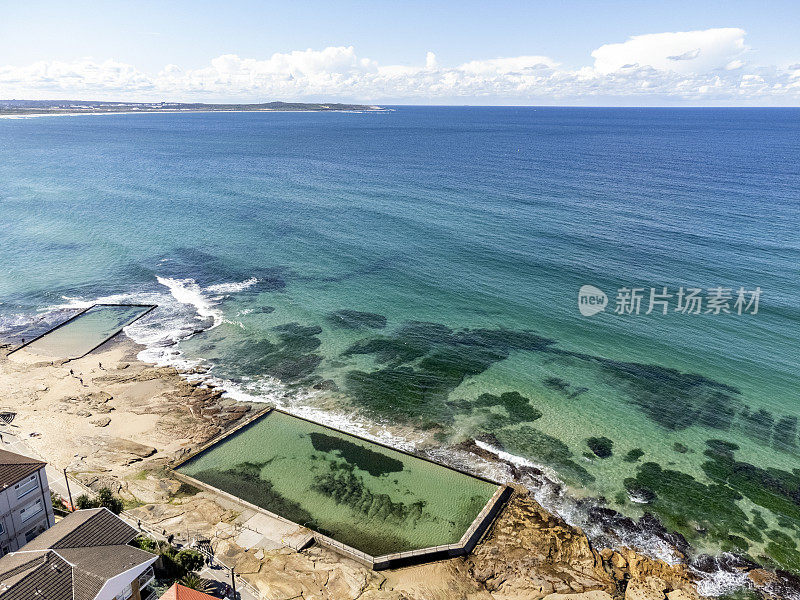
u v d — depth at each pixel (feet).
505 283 241.96
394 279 250.37
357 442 148.36
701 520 122.01
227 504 125.08
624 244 281.74
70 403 161.58
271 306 227.20
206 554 108.58
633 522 121.80
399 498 128.77
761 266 247.91
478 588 104.63
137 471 134.82
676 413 157.38
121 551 91.61
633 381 171.94
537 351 189.98
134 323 213.25
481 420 156.56
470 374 178.09
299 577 104.37
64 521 97.66
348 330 206.90
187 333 205.67
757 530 119.24
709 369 175.94
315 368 183.01
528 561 110.32
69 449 141.28
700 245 276.62
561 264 259.19
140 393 168.04
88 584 82.43
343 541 116.26
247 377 178.19
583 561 110.11
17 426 149.89
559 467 138.51
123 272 264.11
